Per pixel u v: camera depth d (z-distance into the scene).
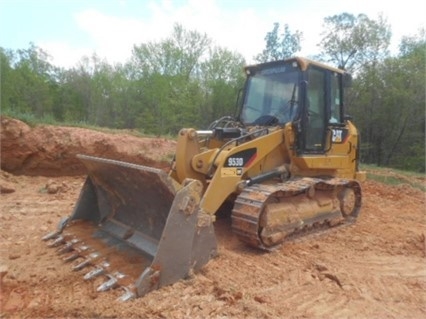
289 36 31.17
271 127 6.18
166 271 3.89
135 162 12.06
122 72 32.47
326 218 6.38
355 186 7.09
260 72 6.82
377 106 26.31
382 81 25.94
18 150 10.80
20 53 33.94
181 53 31.00
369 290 4.31
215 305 3.64
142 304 3.55
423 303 4.10
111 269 4.14
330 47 28.20
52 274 4.22
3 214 6.89
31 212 7.13
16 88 30.73
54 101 34.59
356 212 7.20
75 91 35.28
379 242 6.09
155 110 29.95
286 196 5.62
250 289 4.09
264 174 5.82
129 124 32.16
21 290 3.87
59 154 11.25
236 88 29.44
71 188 9.47
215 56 30.47
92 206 5.63
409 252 5.69
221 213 6.52
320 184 6.17
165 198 4.25
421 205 9.49
